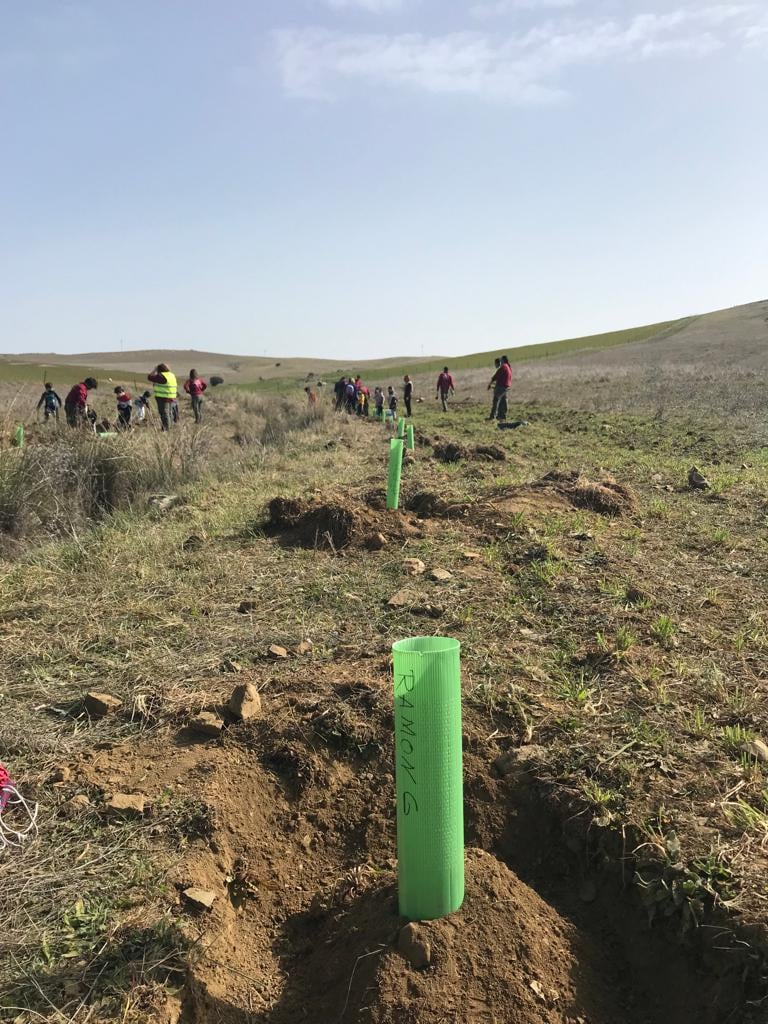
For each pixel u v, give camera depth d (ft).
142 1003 6.61
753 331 216.33
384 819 9.41
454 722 7.00
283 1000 7.22
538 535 19.36
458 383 153.07
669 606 14.85
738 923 7.14
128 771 9.87
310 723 10.48
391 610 15.07
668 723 10.57
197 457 32.86
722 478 27.02
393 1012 6.38
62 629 14.53
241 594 16.35
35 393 85.66
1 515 22.36
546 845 9.12
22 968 6.91
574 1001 6.93
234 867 8.66
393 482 21.76
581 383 107.14
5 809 9.09
